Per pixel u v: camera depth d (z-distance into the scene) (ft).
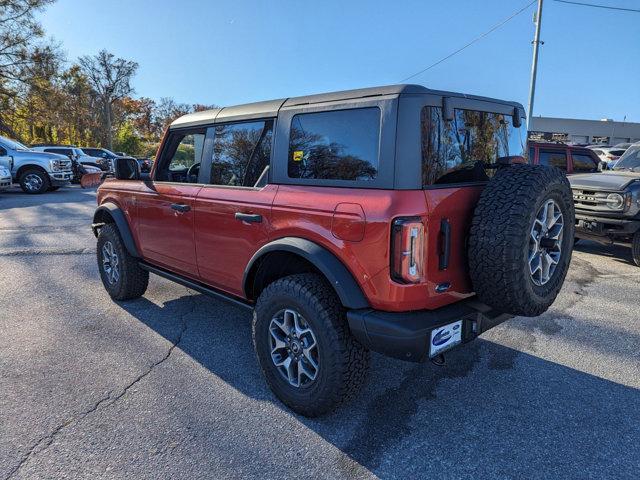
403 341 7.39
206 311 14.64
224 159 10.89
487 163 9.45
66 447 7.94
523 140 10.69
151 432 8.41
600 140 160.56
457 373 10.84
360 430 8.59
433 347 7.67
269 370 9.36
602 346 12.40
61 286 17.03
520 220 7.43
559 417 9.06
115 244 14.65
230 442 8.18
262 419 8.89
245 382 10.28
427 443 8.22
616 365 11.30
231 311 14.69
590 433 8.54
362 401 9.59
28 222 31.55
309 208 8.39
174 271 12.89
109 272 15.55
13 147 51.62
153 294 16.22
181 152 12.71
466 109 8.67
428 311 7.88
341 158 8.28
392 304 7.47
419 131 7.57
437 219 7.62
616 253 24.80
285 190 9.07
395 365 11.21
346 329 8.20
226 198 10.25
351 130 8.16
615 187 21.18
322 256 8.08
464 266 8.28
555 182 8.04
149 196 12.96
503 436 8.45
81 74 150.51
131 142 186.50
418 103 7.59
